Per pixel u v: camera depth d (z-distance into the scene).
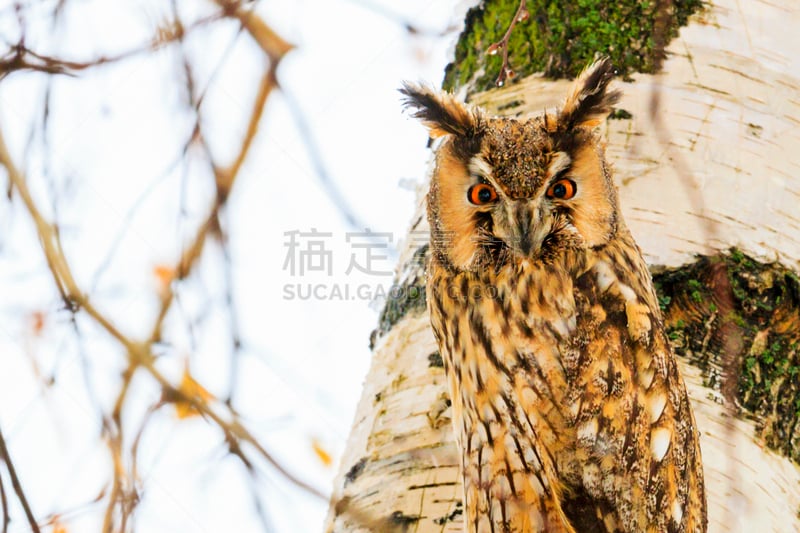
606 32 7.40
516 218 7.32
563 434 7.02
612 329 6.93
